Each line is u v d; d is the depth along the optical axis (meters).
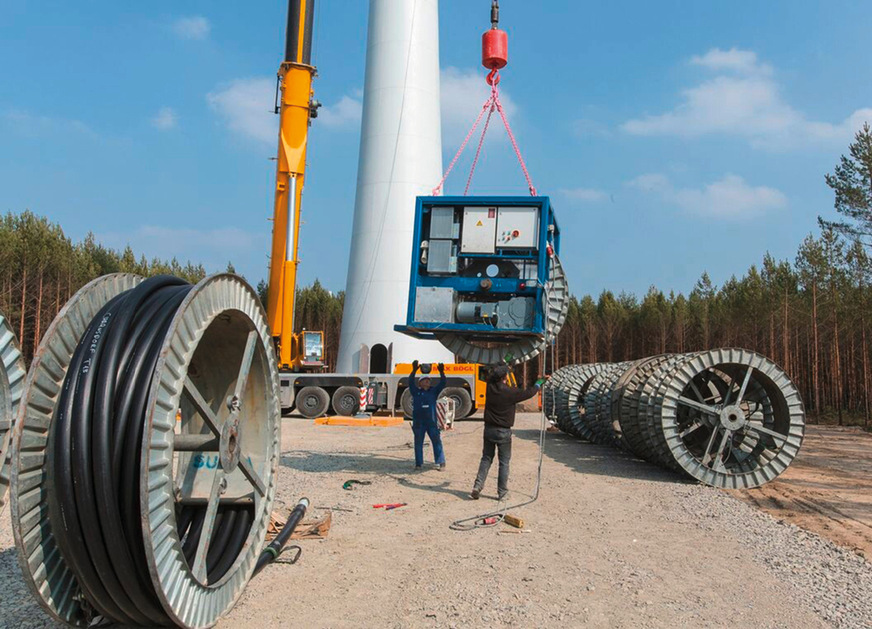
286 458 13.67
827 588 5.91
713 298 51.34
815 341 34.91
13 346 6.58
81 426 4.09
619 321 51.97
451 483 11.07
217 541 5.70
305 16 20.77
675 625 5.02
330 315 59.47
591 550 7.08
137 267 56.09
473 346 11.28
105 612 4.54
